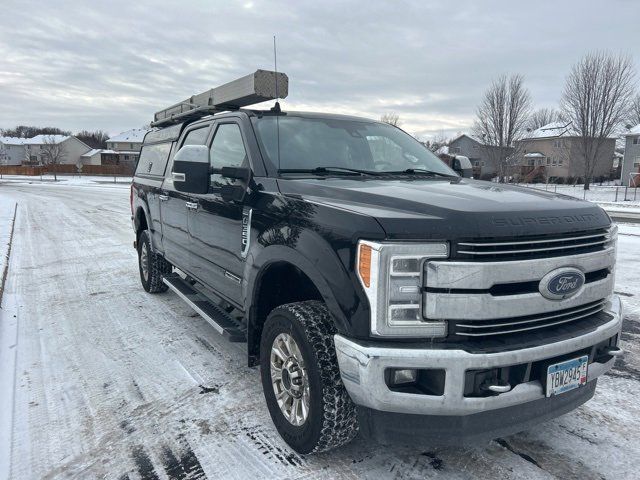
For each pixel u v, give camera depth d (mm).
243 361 4250
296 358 2775
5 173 75438
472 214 2303
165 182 5219
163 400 3555
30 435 3098
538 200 2635
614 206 26266
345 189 2791
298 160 3463
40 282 7223
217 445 2977
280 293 3244
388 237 2268
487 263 2236
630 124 61375
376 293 2266
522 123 41469
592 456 2832
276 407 2980
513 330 2363
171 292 6578
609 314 2762
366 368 2254
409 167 3859
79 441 3031
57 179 59031
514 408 2398
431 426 2346
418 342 2291
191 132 4832
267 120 3715
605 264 2662
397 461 2797
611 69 39531
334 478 2648
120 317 5484
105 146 106812
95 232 12703
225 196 3502
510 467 2734
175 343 4676
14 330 5066
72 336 4883
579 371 2527
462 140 62344
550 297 2404
